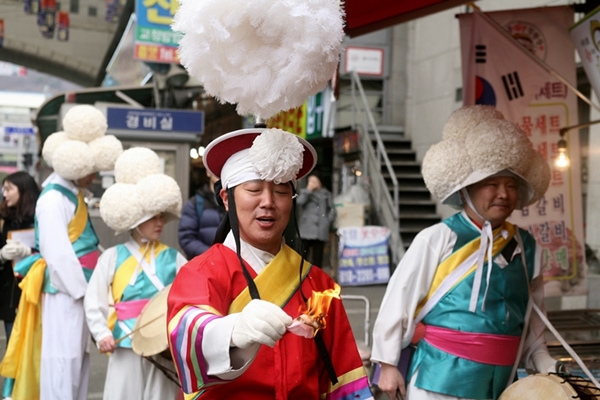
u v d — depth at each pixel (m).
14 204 5.81
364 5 5.02
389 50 15.55
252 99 2.08
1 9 25.73
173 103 13.57
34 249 5.49
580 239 4.92
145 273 4.39
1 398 5.60
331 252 12.23
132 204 4.33
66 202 4.88
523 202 3.73
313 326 1.94
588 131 8.35
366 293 11.23
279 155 2.15
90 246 5.01
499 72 4.92
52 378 4.75
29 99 33.75
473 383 3.29
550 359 3.46
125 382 4.24
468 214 3.51
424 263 3.43
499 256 3.43
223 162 2.35
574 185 4.92
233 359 1.94
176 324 2.06
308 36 2.00
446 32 13.19
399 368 3.52
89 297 4.34
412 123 14.80
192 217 5.95
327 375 2.38
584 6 4.86
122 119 10.76
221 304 2.17
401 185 13.77
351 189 13.34
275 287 2.24
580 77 8.41
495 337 3.33
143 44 12.15
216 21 1.98
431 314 3.42
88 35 26.62
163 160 10.98
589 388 2.92
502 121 3.46
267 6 1.97
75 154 4.77
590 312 4.79
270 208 2.21
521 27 4.95
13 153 32.53
